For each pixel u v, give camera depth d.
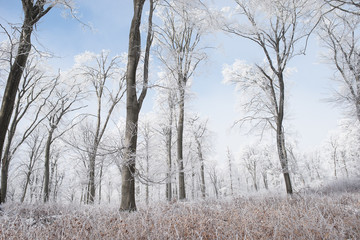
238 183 44.00
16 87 7.25
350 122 12.54
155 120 18.25
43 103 16.77
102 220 4.52
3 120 6.88
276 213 4.58
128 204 6.06
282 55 12.51
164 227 3.63
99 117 15.06
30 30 7.38
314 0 8.59
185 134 21.95
